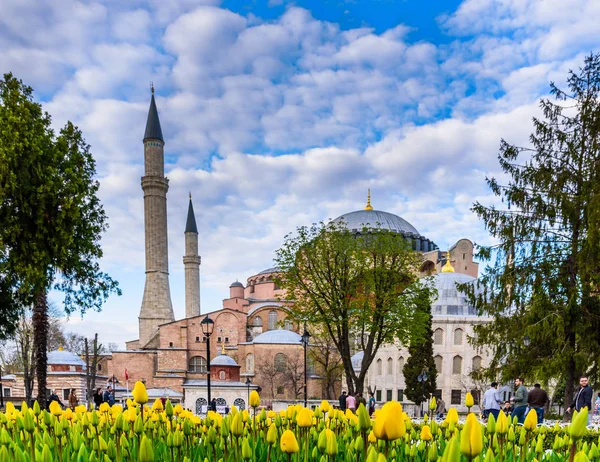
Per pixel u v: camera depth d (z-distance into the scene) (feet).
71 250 71.20
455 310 174.70
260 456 10.81
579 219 65.62
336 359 196.03
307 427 10.83
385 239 86.99
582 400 42.22
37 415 15.17
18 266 62.69
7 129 63.16
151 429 14.25
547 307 65.05
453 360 168.25
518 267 70.13
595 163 64.49
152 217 248.93
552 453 11.04
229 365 203.82
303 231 87.56
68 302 75.36
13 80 69.62
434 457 8.91
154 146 253.24
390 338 88.63
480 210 73.51
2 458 8.43
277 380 210.59
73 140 76.23
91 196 76.18
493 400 46.55
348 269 85.30
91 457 9.68
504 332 70.69
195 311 312.50
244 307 271.08
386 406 7.20
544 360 64.03
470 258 233.76
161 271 248.52
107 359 244.42
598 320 62.28
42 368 66.69
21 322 115.03
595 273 60.44
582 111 68.44
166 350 228.02
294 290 89.56
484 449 10.95
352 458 9.53
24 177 63.87
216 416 13.96
